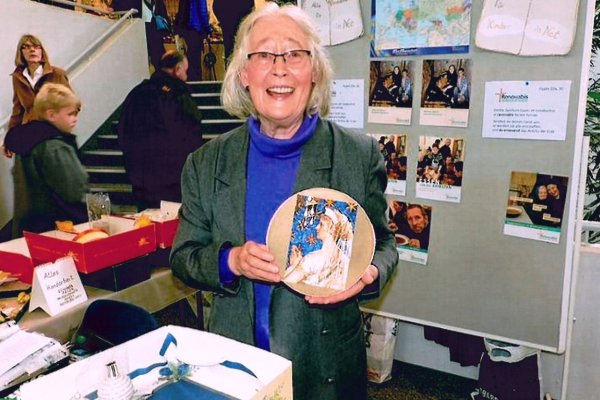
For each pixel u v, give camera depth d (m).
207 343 0.70
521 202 1.61
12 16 2.29
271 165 1.01
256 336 1.01
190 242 1.05
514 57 1.53
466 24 1.58
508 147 1.59
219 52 2.87
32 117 2.39
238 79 1.04
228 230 1.00
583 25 1.41
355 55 1.82
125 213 2.79
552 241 1.58
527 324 1.69
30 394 0.61
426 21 1.65
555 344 1.66
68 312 1.47
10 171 2.29
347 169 1.01
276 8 0.98
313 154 1.00
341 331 1.03
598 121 2.24
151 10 2.87
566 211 1.54
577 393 1.92
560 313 1.62
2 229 2.28
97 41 2.72
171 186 2.92
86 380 0.64
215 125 3.04
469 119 1.64
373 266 0.96
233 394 0.65
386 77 1.77
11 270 1.70
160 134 2.86
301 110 0.95
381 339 2.15
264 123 1.01
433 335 2.17
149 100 2.86
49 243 1.58
